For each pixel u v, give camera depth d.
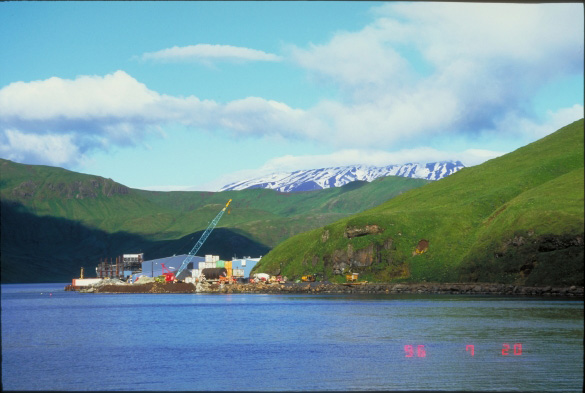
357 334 104.50
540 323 115.50
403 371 65.88
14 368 71.19
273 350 85.56
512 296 197.62
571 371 64.50
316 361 74.44
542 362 71.00
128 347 91.31
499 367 67.44
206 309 179.75
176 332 113.62
